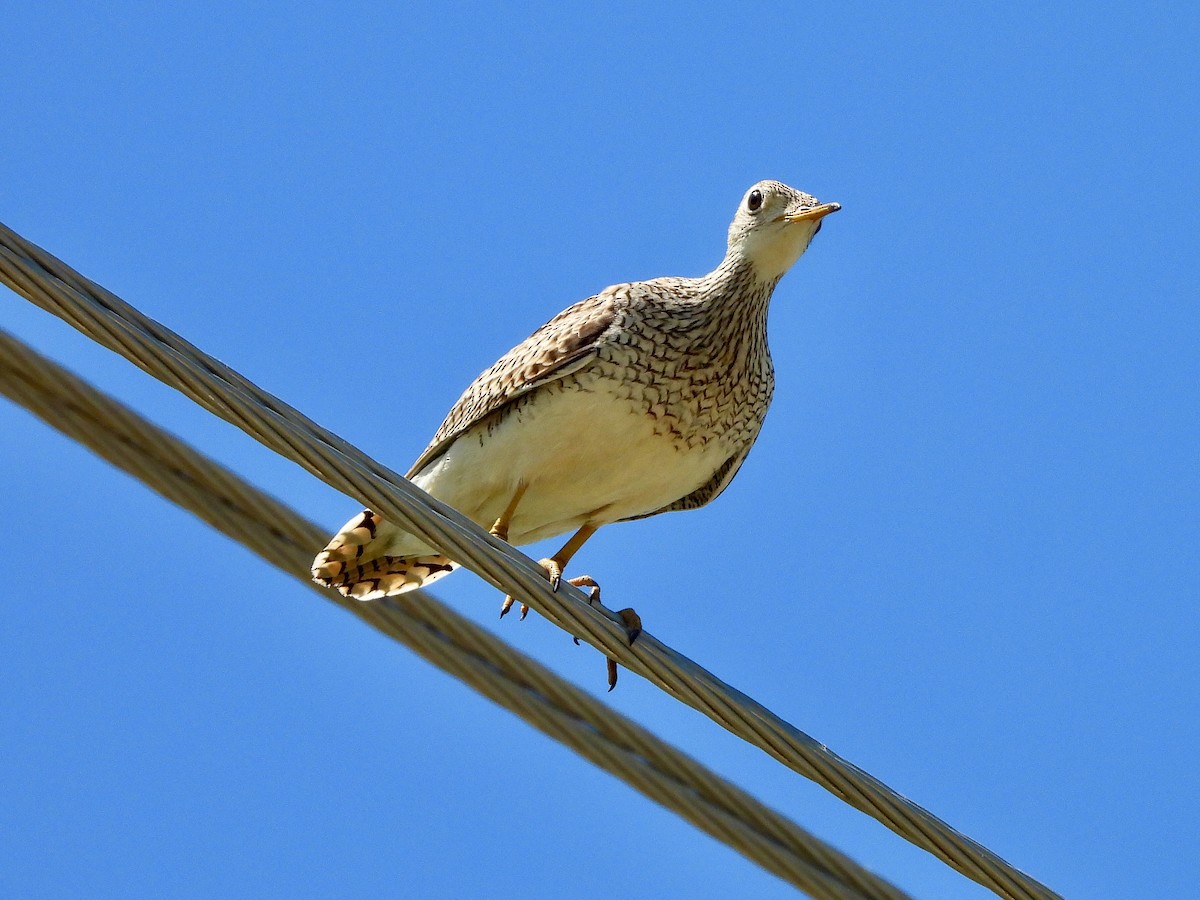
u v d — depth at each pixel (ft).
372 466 34.55
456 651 37.50
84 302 31.50
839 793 36.37
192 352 33.09
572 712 37.55
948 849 36.27
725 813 37.40
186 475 35.91
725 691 36.58
